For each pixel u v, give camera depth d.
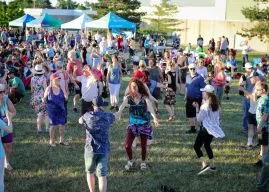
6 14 46.41
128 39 33.59
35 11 53.00
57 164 8.77
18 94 15.05
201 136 8.19
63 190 7.45
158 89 12.62
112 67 13.93
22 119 12.83
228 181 8.01
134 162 8.92
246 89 10.93
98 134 6.66
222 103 16.30
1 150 6.17
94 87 10.45
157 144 10.32
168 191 7.40
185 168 8.68
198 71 12.97
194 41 51.94
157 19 50.94
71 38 33.38
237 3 47.81
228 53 25.97
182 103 15.89
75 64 13.55
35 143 10.24
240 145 10.44
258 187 7.48
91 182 6.89
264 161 7.37
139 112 8.10
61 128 10.05
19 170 8.36
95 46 21.39
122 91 18.27
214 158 9.37
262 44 42.66
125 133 11.32
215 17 50.06
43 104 11.03
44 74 11.34
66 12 53.09
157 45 30.72
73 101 15.02
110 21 23.22
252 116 9.87
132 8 49.72
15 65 17.22
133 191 7.45
